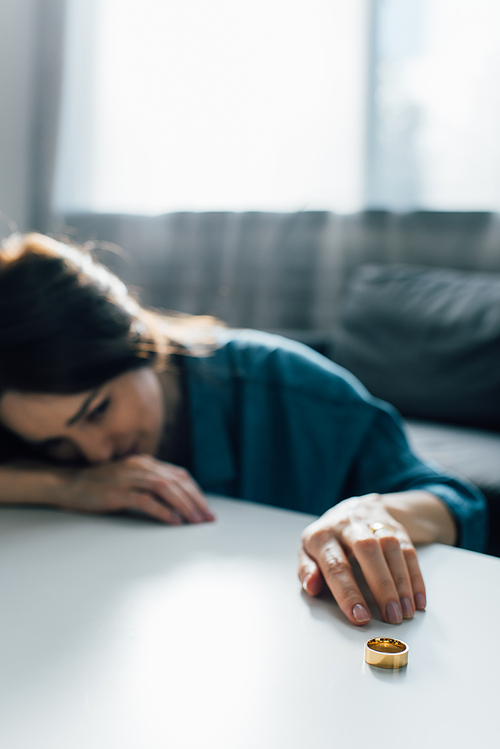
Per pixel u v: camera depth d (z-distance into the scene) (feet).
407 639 1.36
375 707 1.11
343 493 2.86
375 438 2.82
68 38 8.83
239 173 8.13
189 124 8.34
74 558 1.82
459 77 6.93
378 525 1.70
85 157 8.93
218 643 1.33
